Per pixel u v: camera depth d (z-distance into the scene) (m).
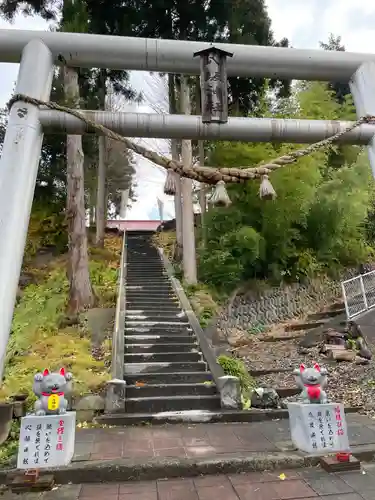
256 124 4.73
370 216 14.45
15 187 4.03
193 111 15.80
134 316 9.55
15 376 6.31
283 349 9.28
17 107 4.31
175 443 4.80
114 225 31.23
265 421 5.84
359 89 5.03
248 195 11.59
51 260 14.87
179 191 15.88
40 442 4.04
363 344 8.59
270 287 11.87
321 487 3.72
